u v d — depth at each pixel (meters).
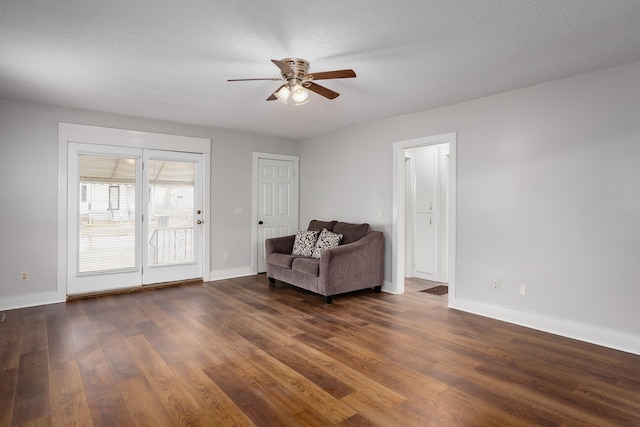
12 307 3.87
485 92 3.53
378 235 4.62
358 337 3.09
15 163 3.88
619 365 2.57
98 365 2.53
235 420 1.91
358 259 4.42
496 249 3.60
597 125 2.96
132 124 4.58
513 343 2.97
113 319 3.51
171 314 3.68
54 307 3.90
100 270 4.44
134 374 2.40
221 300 4.23
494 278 3.62
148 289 4.70
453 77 3.12
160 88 3.43
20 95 3.67
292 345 2.91
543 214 3.28
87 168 4.33
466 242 3.85
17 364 2.53
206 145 5.17
